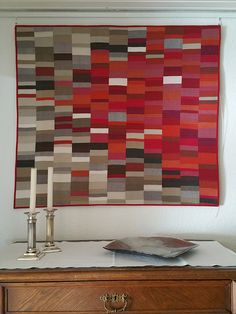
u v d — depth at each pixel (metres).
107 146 1.83
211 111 1.83
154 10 1.86
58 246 1.63
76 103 1.83
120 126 1.83
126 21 1.86
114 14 1.86
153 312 1.27
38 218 1.82
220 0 1.77
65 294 1.26
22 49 1.83
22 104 1.83
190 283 1.27
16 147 1.82
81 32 1.84
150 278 1.25
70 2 1.79
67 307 1.27
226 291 1.28
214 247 1.60
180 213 1.83
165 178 1.82
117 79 1.84
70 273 1.24
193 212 1.84
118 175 1.82
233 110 1.85
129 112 1.84
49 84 1.83
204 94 1.84
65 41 1.84
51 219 1.57
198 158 1.82
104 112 1.84
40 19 1.86
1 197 1.83
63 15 1.86
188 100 1.84
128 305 1.27
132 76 1.84
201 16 1.86
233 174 1.84
